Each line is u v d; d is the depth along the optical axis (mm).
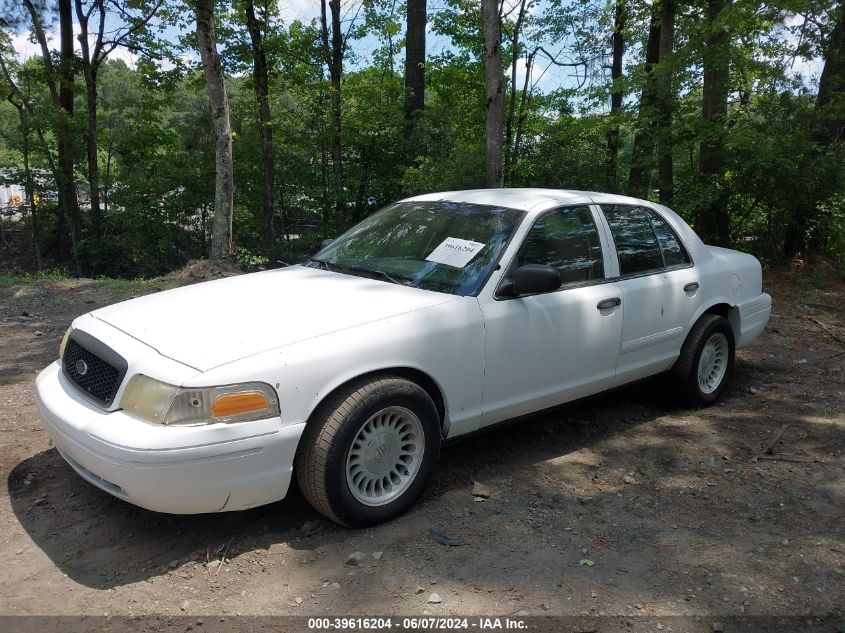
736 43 11414
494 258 3934
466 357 3664
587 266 4363
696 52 11484
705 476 4102
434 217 4449
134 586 2918
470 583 2945
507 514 3574
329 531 3352
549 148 13312
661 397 5367
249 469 2984
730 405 5387
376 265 4246
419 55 16188
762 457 4387
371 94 17172
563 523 3498
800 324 8336
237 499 3025
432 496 3758
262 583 2939
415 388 3420
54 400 3340
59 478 3883
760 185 11453
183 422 2893
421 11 16031
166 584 2930
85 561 3100
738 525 3516
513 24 16078
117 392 3082
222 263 11531
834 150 11422
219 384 2918
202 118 19781
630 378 4699
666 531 3438
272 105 18219
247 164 18484
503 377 3869
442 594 2863
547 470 4145
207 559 3107
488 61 9664
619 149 14672
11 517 3467
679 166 13992
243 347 3096
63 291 9844
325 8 16906
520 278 3781
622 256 4605
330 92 16609
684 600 2865
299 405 3074
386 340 3352
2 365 6066
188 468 2855
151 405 2938
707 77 11836
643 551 3242
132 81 21031
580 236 4387
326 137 16438
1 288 9906
